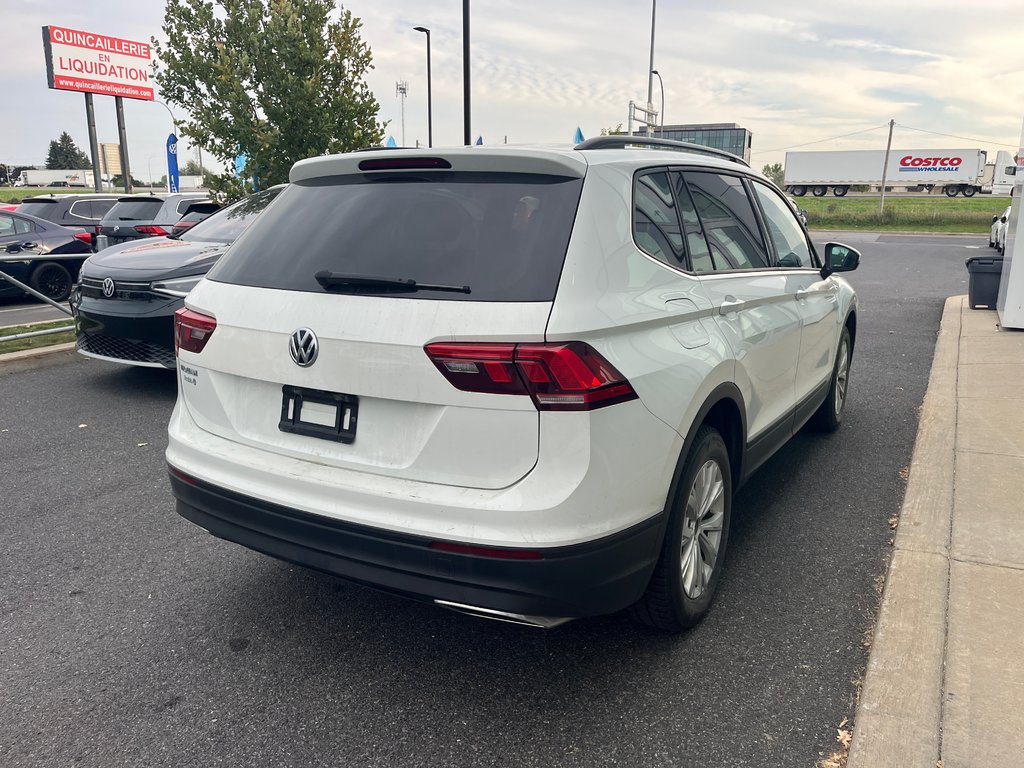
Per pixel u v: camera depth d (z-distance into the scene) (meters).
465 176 2.72
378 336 2.45
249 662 2.96
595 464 2.35
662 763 2.41
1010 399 6.00
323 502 2.58
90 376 7.50
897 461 5.07
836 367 5.34
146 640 3.11
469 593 2.38
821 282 4.77
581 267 2.44
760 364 3.54
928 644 2.81
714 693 2.74
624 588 2.55
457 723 2.61
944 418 5.53
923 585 3.21
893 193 81.25
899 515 4.00
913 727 2.41
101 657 3.00
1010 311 8.77
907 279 16.41
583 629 3.16
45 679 2.86
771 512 4.28
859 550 3.83
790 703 2.68
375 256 2.62
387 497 2.45
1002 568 3.34
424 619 3.27
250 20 11.78
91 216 16.22
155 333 6.36
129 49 36.44
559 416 2.29
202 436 2.99
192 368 3.03
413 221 2.66
